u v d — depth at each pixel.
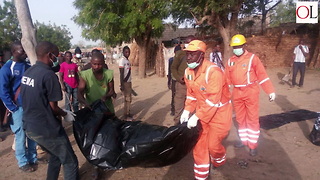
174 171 3.75
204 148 3.21
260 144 4.60
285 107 6.99
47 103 2.78
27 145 3.97
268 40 15.39
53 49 2.84
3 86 3.51
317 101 7.50
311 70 14.23
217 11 8.38
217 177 3.55
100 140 3.20
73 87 6.11
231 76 4.12
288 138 4.83
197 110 3.07
